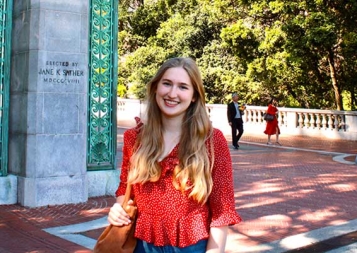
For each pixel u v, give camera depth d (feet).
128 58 116.47
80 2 26.96
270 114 65.72
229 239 20.42
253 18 86.48
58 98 26.43
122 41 127.95
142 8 127.03
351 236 21.26
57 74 26.35
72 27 26.73
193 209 7.68
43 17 25.84
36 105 25.81
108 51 29.71
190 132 7.79
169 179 7.65
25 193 26.05
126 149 8.40
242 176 38.65
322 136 77.51
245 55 84.99
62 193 26.63
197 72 8.07
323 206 27.53
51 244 19.45
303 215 25.22
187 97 7.92
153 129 8.00
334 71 82.33
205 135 7.82
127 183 8.16
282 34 76.89
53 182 26.32
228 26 90.84
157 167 7.68
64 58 26.53
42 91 25.91
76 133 27.07
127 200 8.10
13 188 26.68
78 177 27.17
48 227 22.12
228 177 7.78
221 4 85.71
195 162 7.54
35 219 23.48
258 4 78.74
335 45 81.25
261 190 32.45
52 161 26.30
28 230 21.54
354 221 23.79
